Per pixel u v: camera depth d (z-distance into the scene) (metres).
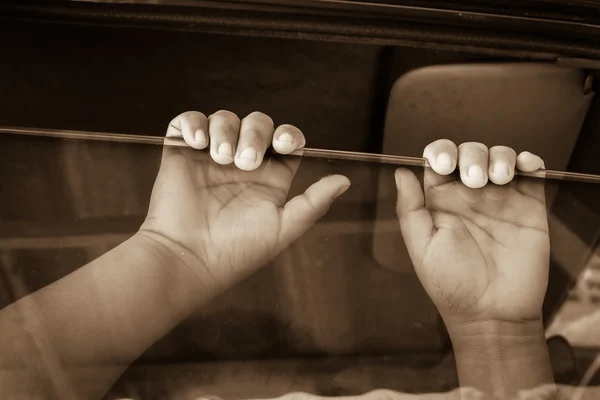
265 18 0.52
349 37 0.53
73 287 0.50
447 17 0.52
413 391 0.49
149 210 0.51
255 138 0.50
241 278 0.51
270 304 0.51
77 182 0.51
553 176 0.52
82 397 0.48
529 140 0.58
